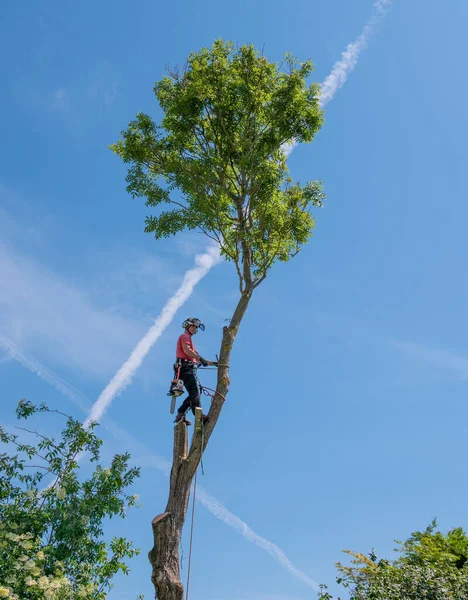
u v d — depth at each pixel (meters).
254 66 12.29
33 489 11.05
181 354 10.10
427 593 11.44
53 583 9.22
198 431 9.56
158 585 8.62
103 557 11.15
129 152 12.70
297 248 12.61
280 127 12.18
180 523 9.09
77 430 11.82
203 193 11.91
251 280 11.39
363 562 12.70
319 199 12.70
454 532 16.84
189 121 12.30
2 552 9.46
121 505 11.38
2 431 11.60
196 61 12.34
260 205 11.98
